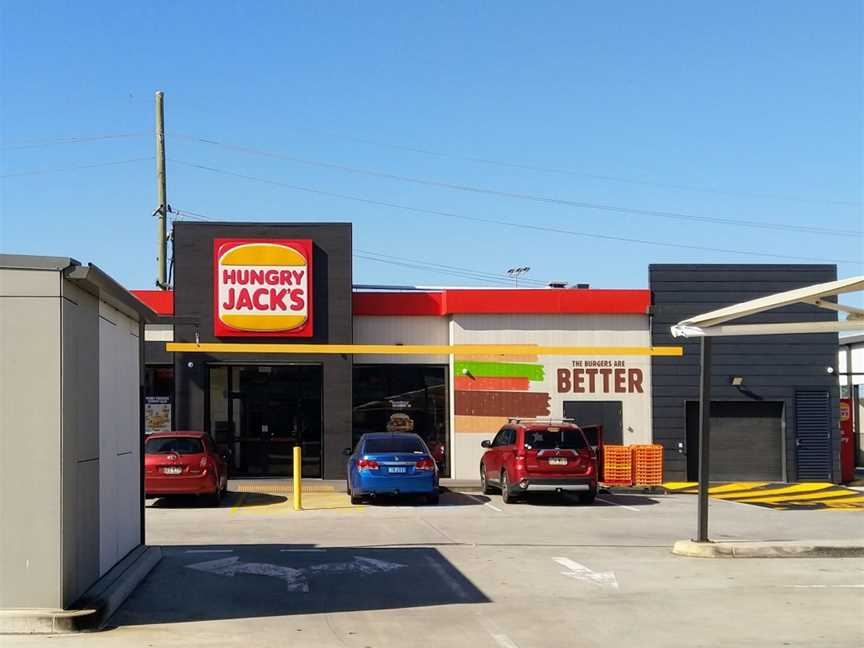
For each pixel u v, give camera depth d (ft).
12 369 29.66
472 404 90.27
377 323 91.09
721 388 91.45
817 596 36.86
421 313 91.09
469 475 89.76
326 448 86.53
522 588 38.55
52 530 29.68
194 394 85.35
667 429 91.15
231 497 75.92
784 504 73.77
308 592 37.60
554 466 69.72
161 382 88.07
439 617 33.22
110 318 37.17
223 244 85.97
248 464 87.51
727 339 91.86
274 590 37.91
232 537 53.06
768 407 92.53
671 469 90.79
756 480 91.66
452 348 82.43
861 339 118.73
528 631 31.14
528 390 90.84
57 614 29.43
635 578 40.70
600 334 91.71
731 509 69.26
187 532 55.11
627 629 31.42
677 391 91.40
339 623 32.22
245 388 87.81
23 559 29.53
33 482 29.60
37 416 29.66
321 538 52.75
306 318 86.17
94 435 34.27
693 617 33.19
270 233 86.63
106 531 36.52
